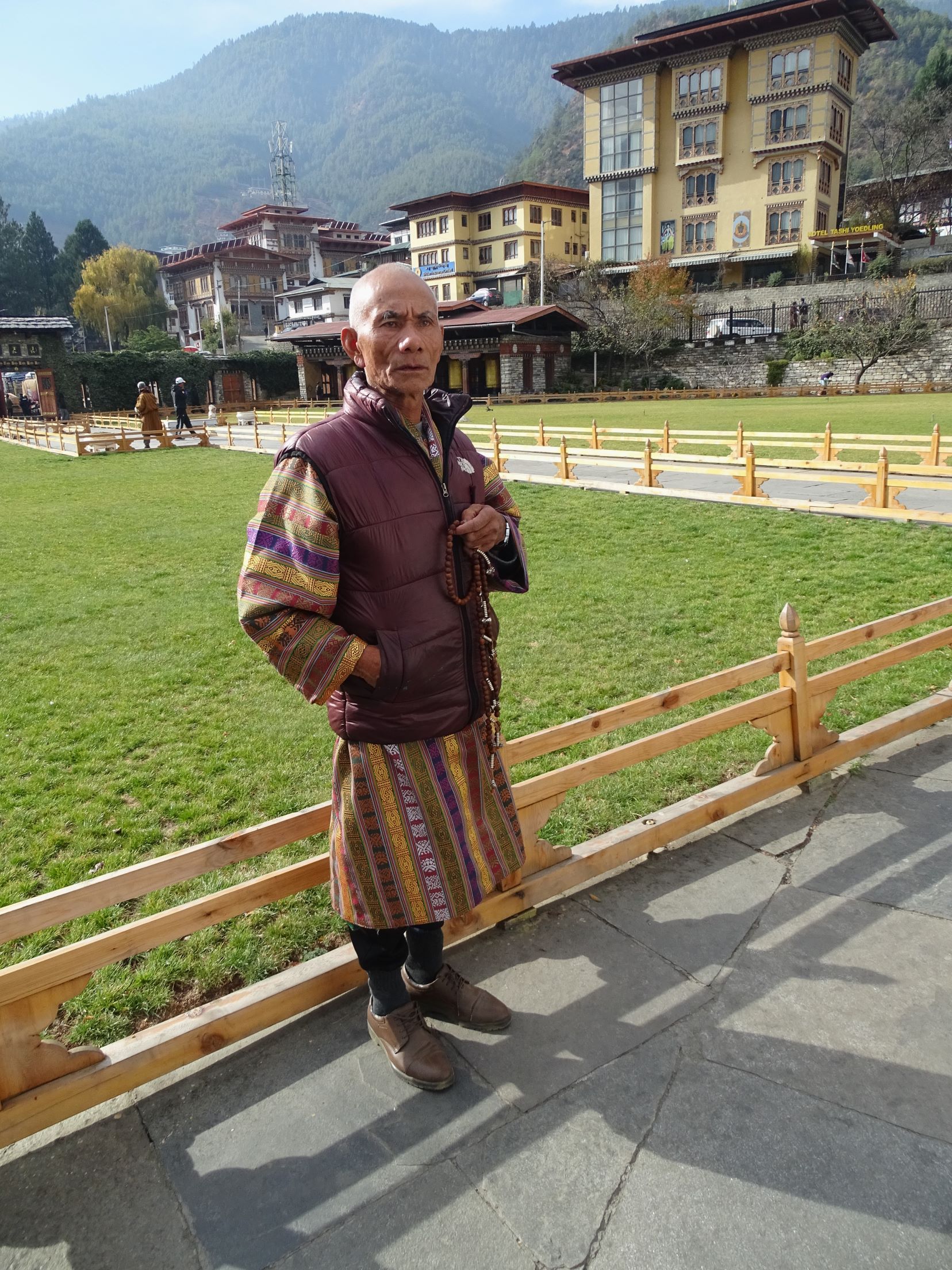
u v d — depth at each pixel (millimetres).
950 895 3232
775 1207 2035
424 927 2531
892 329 44750
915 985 2770
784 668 3992
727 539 10602
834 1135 2229
